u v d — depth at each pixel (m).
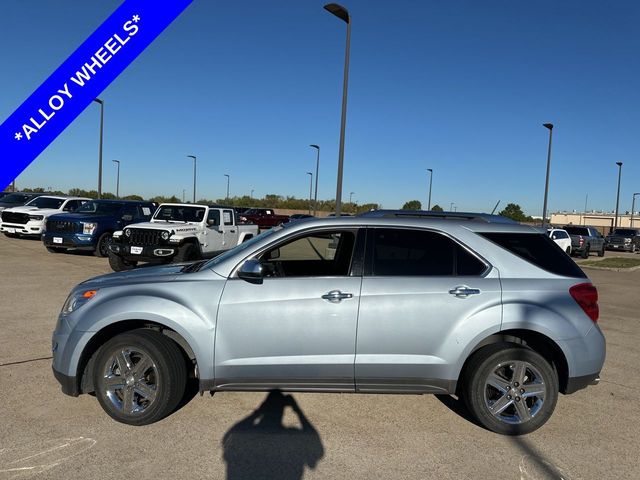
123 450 3.74
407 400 4.88
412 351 4.13
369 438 4.07
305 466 3.62
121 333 4.23
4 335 6.50
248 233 15.95
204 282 4.20
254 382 4.15
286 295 4.13
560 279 4.29
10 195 26.20
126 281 4.34
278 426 4.22
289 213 72.50
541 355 4.27
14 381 4.97
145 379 4.16
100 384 4.13
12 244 18.20
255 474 3.49
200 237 13.14
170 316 4.07
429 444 4.00
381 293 4.14
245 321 4.11
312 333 4.11
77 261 14.43
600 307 10.69
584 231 29.72
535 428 4.17
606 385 5.51
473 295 4.14
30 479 3.33
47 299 8.81
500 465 3.71
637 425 4.48
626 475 3.62
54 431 3.99
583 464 3.76
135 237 12.44
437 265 4.28
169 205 13.95
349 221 4.39
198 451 3.77
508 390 4.16
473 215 4.77
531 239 4.44
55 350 4.22
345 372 4.13
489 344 4.23
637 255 35.03
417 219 4.46
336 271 4.71
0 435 3.90
